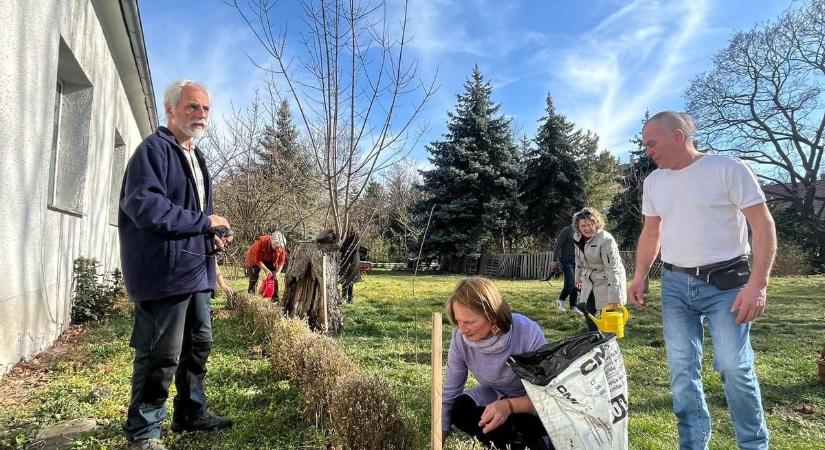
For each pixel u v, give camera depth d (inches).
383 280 757.3
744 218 110.3
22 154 175.3
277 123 571.5
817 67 868.6
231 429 124.2
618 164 1403.8
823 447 129.3
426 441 102.5
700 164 111.0
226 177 719.7
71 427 125.5
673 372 113.7
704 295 109.7
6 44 159.5
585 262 220.5
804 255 903.7
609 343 93.9
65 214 244.7
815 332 291.4
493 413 105.0
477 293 103.1
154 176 102.6
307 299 275.7
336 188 263.0
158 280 102.3
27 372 173.3
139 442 104.0
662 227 118.3
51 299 220.8
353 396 103.8
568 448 89.1
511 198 1074.7
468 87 1098.1
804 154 952.3
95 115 288.4
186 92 112.9
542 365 93.6
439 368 87.0
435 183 1075.9
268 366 179.0
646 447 128.2
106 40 328.2
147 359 104.4
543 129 1136.8
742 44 911.7
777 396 173.8
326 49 237.0
